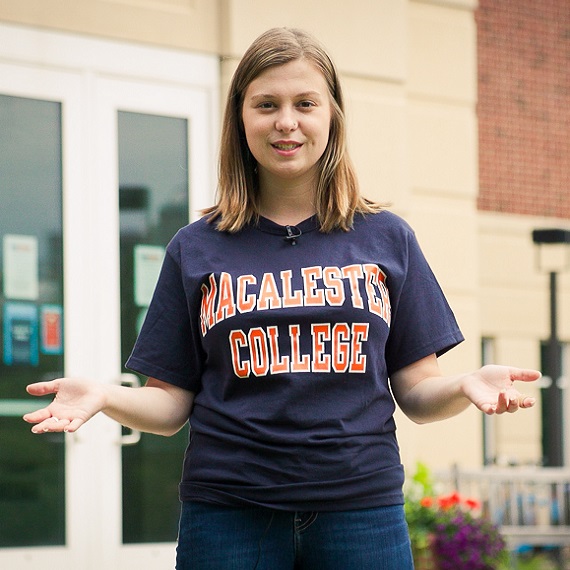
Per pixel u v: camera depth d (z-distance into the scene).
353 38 9.54
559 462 13.25
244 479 3.47
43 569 7.75
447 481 10.30
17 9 7.94
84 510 7.93
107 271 8.21
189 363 3.80
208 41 8.77
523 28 15.52
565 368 16.47
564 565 12.62
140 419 3.69
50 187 8.03
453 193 10.58
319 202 3.71
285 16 9.12
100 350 8.12
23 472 7.74
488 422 15.51
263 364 3.50
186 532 3.54
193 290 3.67
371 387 3.54
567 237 13.43
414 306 3.76
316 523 3.46
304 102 3.64
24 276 7.87
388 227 3.76
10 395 7.75
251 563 3.45
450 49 10.65
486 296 15.20
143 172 8.45
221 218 3.76
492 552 8.73
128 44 8.41
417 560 8.70
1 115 7.88
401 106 9.78
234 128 3.77
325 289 3.54
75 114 8.16
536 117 15.59
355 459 3.48
